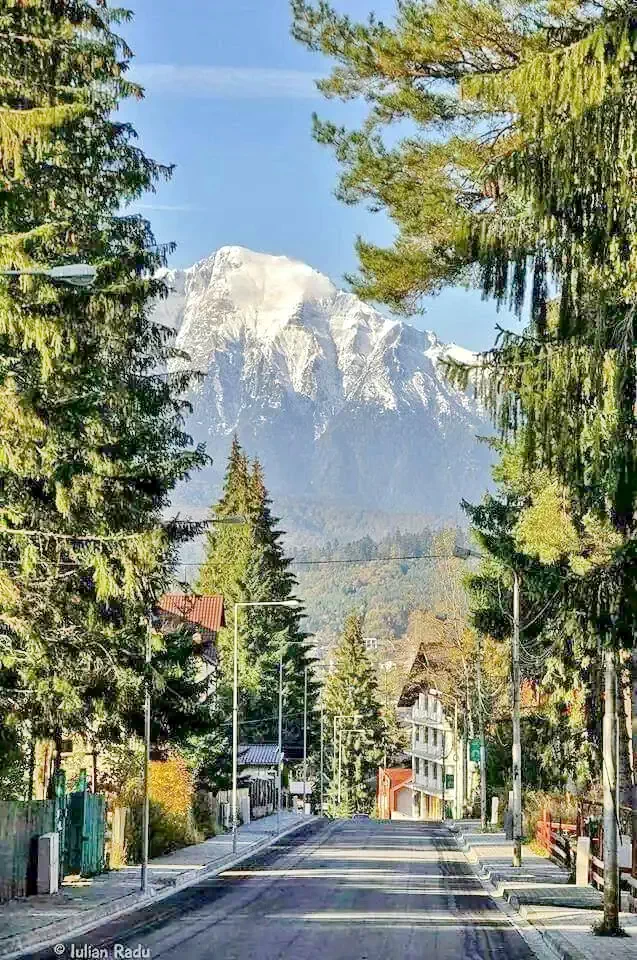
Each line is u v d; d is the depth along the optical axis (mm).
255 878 66250
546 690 74438
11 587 43219
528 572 50625
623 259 27641
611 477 27594
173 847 86875
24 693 51781
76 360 44281
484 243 30172
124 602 52281
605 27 24562
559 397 28688
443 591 141375
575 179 26062
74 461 44969
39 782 69312
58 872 54188
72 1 46094
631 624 30109
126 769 81375
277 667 168000
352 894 56875
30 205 43156
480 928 44188
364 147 42594
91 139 51312
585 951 36375
